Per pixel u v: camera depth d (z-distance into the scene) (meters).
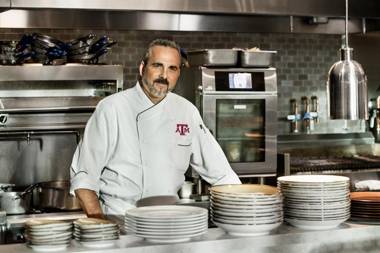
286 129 7.18
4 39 6.12
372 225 2.85
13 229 4.72
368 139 7.27
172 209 2.72
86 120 5.52
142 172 3.55
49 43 5.41
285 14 5.36
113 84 5.62
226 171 3.67
